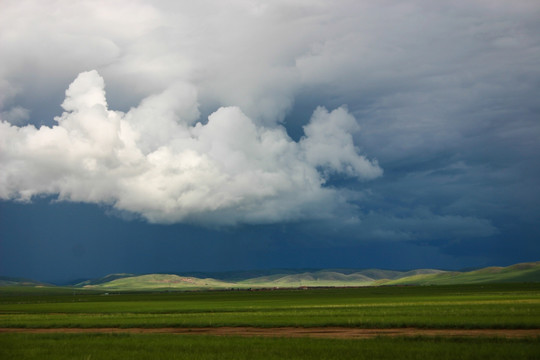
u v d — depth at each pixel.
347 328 48.91
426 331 44.78
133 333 49.12
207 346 36.25
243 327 52.50
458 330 44.81
